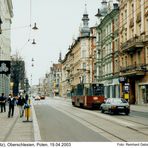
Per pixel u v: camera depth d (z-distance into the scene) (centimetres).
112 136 1656
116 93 6369
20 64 8925
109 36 6838
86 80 10112
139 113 3575
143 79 4994
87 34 10500
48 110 4309
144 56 4928
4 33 6694
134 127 2052
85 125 2253
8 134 1708
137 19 5219
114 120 2622
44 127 2122
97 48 7862
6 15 7375
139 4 5191
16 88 8456
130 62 5541
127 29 5688
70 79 13538
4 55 6788
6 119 2744
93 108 4644
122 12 5997
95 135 1698
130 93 5547
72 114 3441
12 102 3016
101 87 4372
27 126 2148
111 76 6688
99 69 7819
